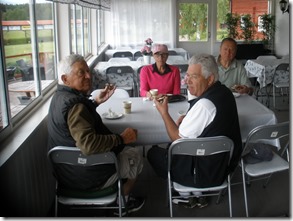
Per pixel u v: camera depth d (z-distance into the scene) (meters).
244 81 3.13
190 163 1.89
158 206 2.44
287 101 5.36
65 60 1.85
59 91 1.85
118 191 1.92
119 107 2.59
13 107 2.25
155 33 8.42
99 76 4.73
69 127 1.73
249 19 8.64
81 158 1.75
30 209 1.93
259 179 2.63
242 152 2.06
